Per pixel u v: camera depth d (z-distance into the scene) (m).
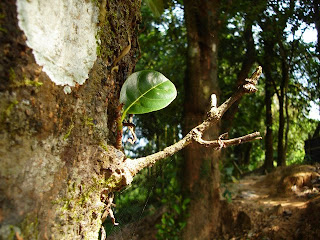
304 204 3.67
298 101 7.12
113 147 0.74
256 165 10.43
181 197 3.58
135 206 1.48
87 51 0.66
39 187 0.54
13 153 0.49
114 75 0.79
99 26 0.71
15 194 0.50
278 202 4.06
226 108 0.78
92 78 0.68
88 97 0.67
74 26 0.62
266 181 5.29
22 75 0.50
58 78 0.58
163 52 5.21
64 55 0.60
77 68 0.63
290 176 4.53
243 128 6.89
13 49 0.49
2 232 0.48
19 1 0.50
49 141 0.56
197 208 3.56
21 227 0.51
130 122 0.86
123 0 0.84
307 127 8.43
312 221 3.15
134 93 0.82
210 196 3.65
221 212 3.77
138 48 1.04
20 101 0.50
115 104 0.80
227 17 3.97
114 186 0.73
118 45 0.80
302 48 5.39
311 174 4.43
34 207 0.53
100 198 0.71
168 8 4.18
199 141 0.77
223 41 5.30
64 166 0.61
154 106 0.81
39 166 0.54
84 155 0.65
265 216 3.64
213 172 3.69
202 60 3.65
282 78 6.42
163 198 3.89
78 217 0.64
